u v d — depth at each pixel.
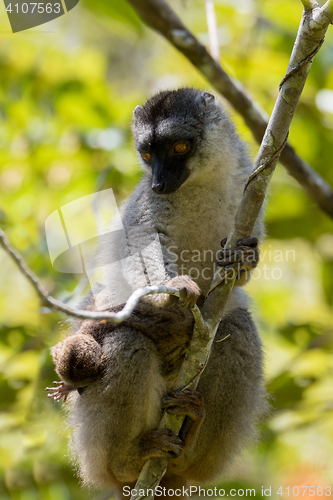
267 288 14.78
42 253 12.62
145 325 8.25
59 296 11.80
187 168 9.20
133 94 16.06
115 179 13.33
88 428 8.05
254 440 9.18
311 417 11.80
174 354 8.49
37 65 15.11
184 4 13.06
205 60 11.89
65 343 8.13
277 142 7.30
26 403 11.93
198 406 7.66
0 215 13.52
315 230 14.30
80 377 7.94
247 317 8.84
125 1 12.85
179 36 11.79
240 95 12.11
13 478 11.36
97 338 8.35
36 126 14.34
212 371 8.43
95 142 13.87
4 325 12.67
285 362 12.90
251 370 8.66
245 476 11.23
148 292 5.89
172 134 9.22
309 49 7.05
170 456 7.68
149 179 9.48
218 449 8.52
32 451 11.48
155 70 17.97
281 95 7.20
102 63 16.12
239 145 9.81
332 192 13.19
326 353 12.66
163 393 8.15
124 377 7.93
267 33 14.32
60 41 15.62
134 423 7.86
